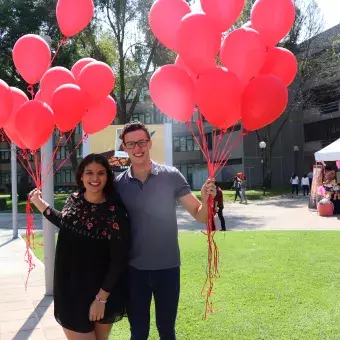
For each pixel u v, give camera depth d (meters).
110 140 11.87
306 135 37.19
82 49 23.48
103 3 22.27
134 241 2.88
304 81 29.80
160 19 3.11
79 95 3.56
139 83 24.94
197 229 12.33
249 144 35.62
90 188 2.76
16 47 3.87
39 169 4.54
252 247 8.05
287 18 3.03
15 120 3.56
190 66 2.95
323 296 4.98
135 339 2.83
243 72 2.96
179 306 4.73
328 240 8.67
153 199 2.87
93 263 2.73
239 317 4.38
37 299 5.25
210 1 2.92
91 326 2.77
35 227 13.27
